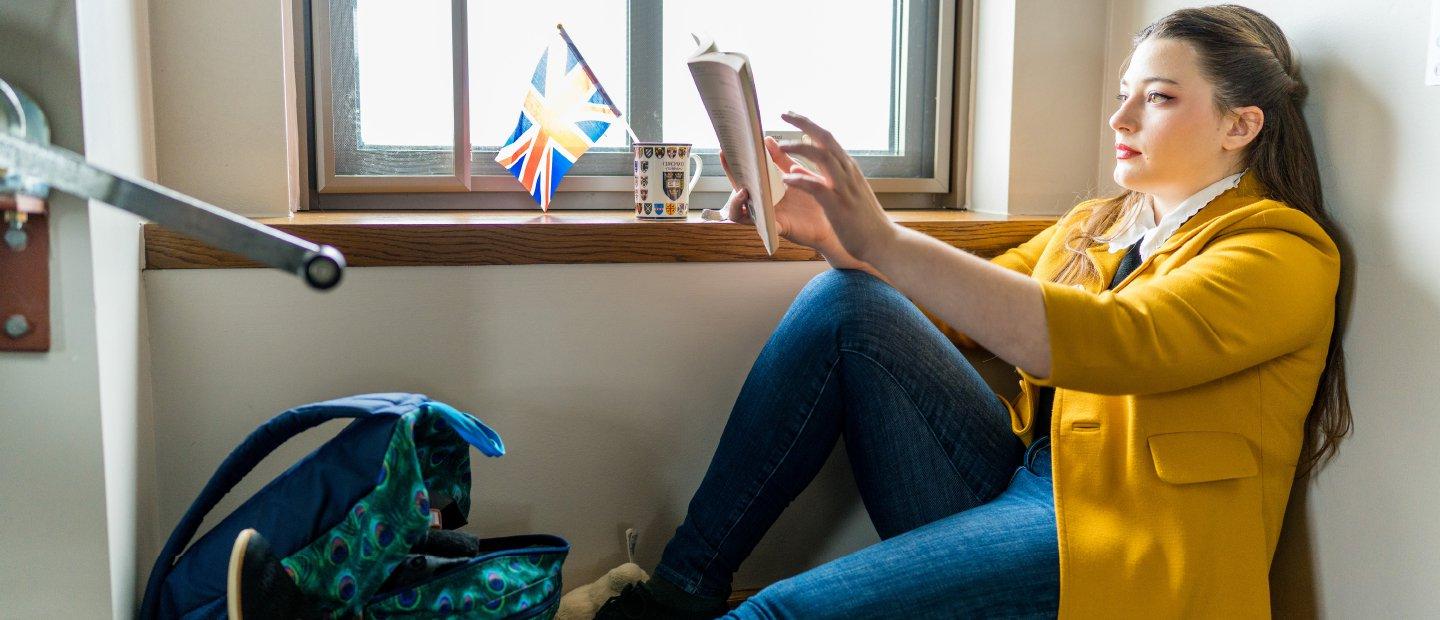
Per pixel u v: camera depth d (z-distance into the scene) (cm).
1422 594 109
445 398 133
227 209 136
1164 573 103
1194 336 101
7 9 99
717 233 137
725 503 126
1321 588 122
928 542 107
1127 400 112
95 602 109
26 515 107
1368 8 113
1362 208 115
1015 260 141
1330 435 119
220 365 127
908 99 172
